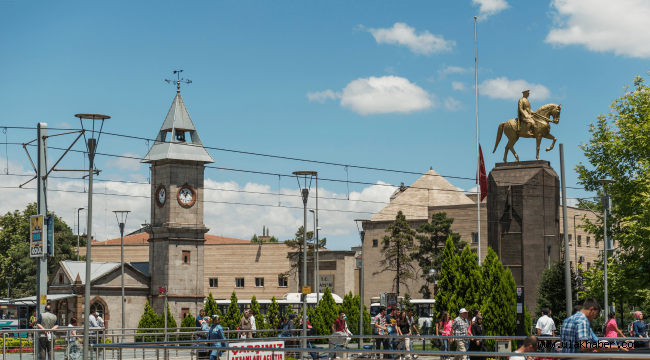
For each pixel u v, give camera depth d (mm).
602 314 46875
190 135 71500
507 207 57875
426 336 17984
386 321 30031
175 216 67812
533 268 56531
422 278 93000
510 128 58719
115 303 65875
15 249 110812
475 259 42031
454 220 91938
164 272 67250
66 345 28438
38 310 33969
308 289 44875
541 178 57531
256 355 19266
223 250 97125
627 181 43562
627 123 43469
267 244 96500
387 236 91875
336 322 31547
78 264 68062
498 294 41062
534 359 12156
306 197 47375
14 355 27516
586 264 96312
